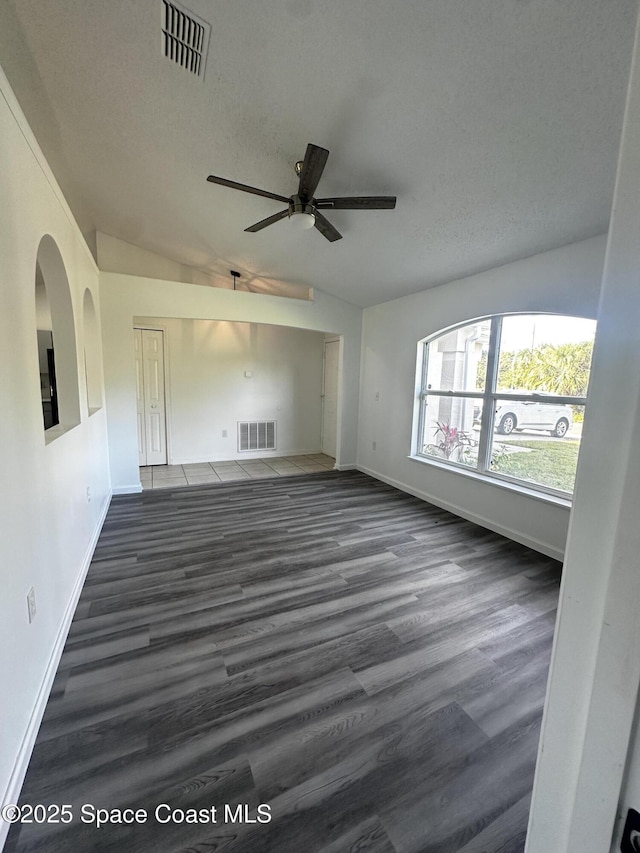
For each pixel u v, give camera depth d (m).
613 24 1.41
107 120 2.48
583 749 0.45
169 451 5.82
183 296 4.36
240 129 2.38
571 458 3.02
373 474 5.33
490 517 3.56
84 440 2.90
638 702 0.40
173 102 2.27
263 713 1.61
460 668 1.89
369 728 1.56
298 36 1.73
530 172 2.18
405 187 2.61
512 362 3.45
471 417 3.88
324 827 1.22
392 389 4.88
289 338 6.40
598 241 2.67
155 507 4.04
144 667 1.85
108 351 4.21
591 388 0.42
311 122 2.21
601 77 1.59
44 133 2.56
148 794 1.30
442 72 1.75
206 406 5.96
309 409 6.69
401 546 3.20
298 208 2.37
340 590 2.54
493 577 2.73
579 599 0.45
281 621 2.21
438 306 4.09
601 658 0.43
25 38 1.85
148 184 3.24
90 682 1.75
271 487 4.80
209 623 2.18
